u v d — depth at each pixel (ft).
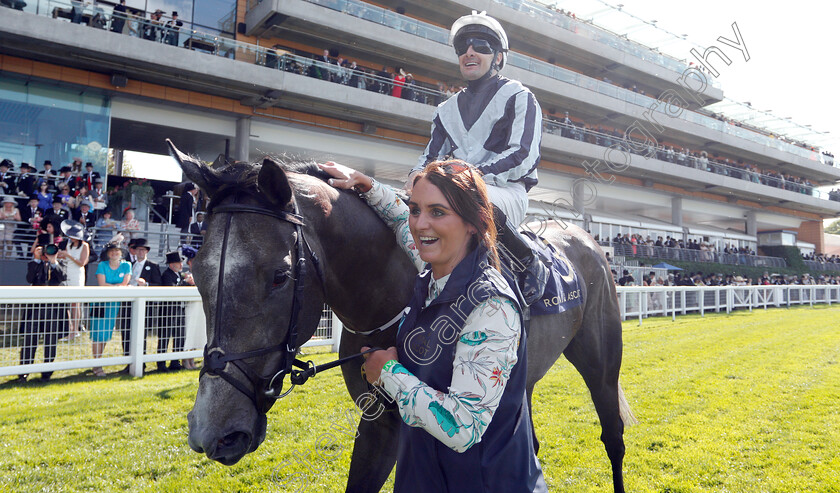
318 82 49.32
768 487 9.68
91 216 33.73
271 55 47.96
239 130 51.65
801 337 30.73
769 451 11.57
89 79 42.75
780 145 69.56
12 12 36.81
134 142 56.70
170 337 18.34
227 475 9.60
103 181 43.60
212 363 4.17
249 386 4.29
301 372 4.50
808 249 108.68
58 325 16.22
